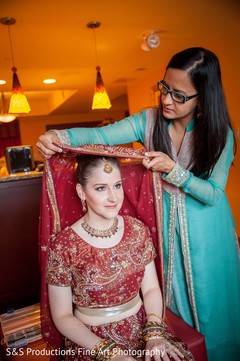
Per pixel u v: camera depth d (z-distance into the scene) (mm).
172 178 1104
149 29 3145
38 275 2477
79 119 10062
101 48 3584
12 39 3023
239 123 3549
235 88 3512
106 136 1271
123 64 4398
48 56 3686
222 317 1327
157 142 1268
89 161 987
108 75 5020
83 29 2949
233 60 3465
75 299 1031
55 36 3057
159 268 1177
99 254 1006
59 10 2508
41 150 1017
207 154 1183
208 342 1315
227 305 1340
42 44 3246
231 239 1321
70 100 6902
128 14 2725
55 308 1008
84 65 4227
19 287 2434
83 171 995
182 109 1126
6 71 4207
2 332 1390
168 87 1111
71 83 5293
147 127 1312
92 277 985
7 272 2398
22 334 1365
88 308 1019
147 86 5375
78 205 1152
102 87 3748
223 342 1356
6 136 9547
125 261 1031
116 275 1010
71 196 1127
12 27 2748
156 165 1079
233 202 3762
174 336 1089
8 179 2326
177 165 1092
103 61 4148
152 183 1140
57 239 1033
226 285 1320
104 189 984
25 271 2443
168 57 4305
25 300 2449
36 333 1372
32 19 2627
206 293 1257
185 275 1286
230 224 1322
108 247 1025
